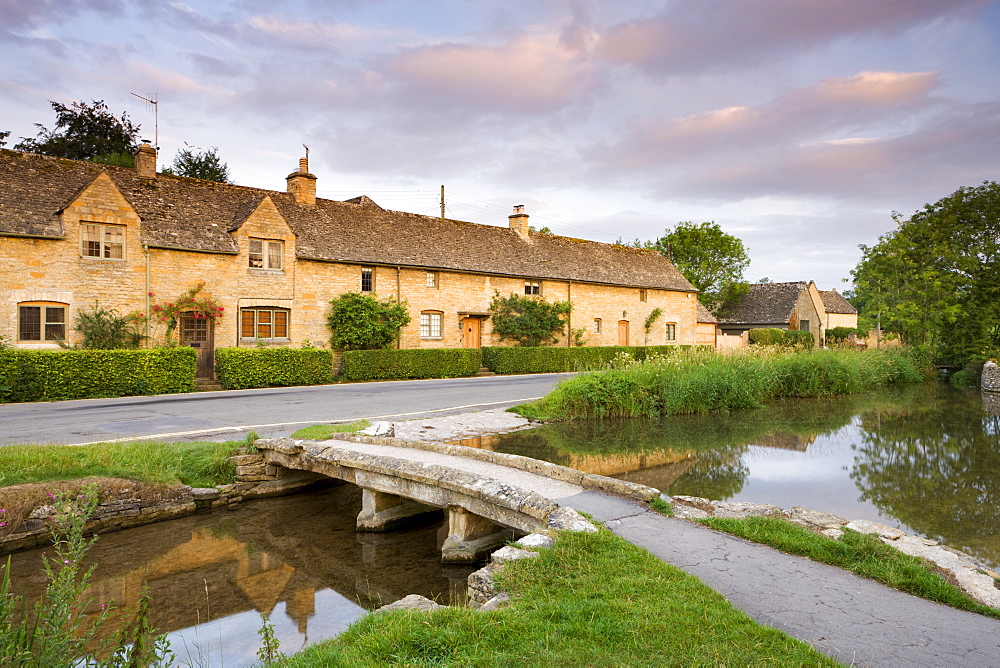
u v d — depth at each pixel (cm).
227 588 667
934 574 522
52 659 314
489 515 706
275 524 902
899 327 3269
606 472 1075
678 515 683
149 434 1127
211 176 4128
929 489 971
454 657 356
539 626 393
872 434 1473
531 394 2005
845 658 378
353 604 628
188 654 510
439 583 688
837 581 512
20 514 747
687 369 1919
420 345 2697
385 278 2581
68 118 3619
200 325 2116
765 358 2195
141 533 834
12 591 634
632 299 3638
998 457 1220
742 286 4991
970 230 3094
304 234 2433
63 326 1845
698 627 396
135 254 1966
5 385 1551
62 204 1892
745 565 540
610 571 494
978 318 2956
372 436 1076
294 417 1381
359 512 944
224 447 1029
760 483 1005
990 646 402
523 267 3106
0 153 1964
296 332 2322
